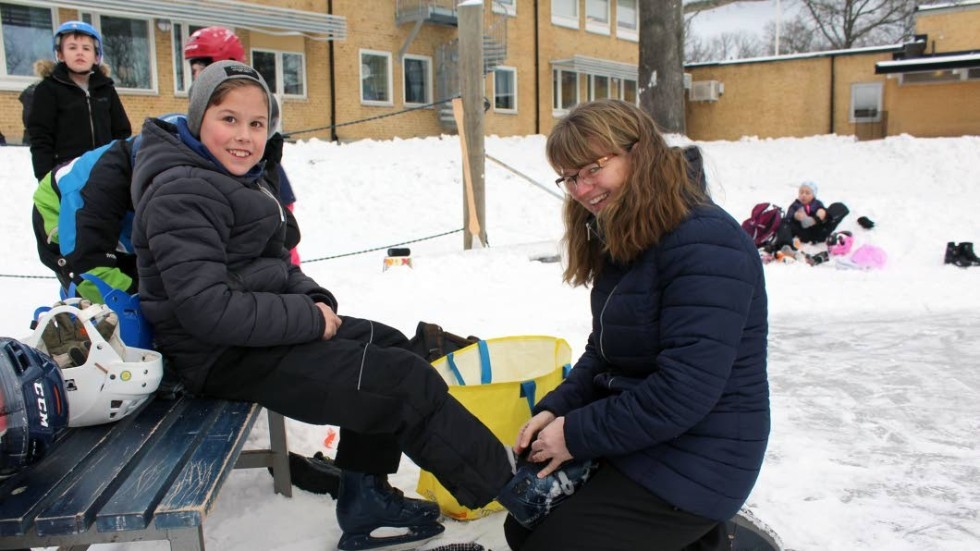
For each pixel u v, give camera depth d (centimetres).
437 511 254
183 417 211
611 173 194
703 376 183
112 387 196
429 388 212
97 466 175
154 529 157
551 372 276
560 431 201
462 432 211
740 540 231
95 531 154
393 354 215
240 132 220
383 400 211
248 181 232
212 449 188
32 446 165
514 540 224
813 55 2633
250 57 1892
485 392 260
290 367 214
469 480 211
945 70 2352
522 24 2569
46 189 295
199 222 207
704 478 192
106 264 279
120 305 225
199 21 1744
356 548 247
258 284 229
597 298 214
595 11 2886
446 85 2280
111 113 457
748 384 196
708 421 194
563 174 203
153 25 1702
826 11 4931
